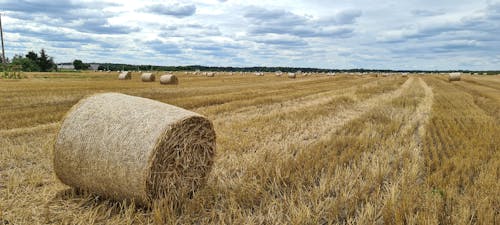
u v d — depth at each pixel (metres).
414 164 6.28
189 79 39.16
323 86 28.80
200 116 5.19
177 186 4.96
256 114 12.73
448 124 10.81
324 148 7.71
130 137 4.61
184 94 19.08
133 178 4.49
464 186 5.53
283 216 4.45
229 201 4.77
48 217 4.27
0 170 6.00
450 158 7.00
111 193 4.77
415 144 8.10
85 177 4.82
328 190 5.20
